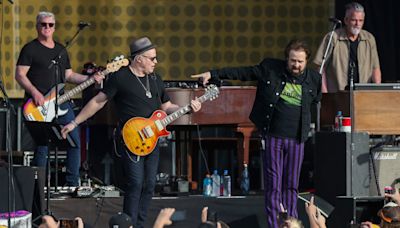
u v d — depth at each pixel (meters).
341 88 22.53
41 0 27.58
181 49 28.06
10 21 27.39
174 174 24.64
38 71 22.03
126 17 27.92
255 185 24.53
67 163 22.14
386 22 27.33
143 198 19.17
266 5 28.25
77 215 20.73
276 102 19.06
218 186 22.00
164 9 28.02
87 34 27.77
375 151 20.45
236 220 21.30
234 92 22.62
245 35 28.23
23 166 19.27
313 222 15.93
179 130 23.84
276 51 28.28
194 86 22.84
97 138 23.81
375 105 20.52
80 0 27.77
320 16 28.28
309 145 23.47
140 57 18.95
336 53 22.56
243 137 22.80
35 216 19.67
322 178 20.72
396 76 27.34
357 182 20.25
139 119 18.89
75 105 23.75
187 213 21.11
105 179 23.77
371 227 16.45
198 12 28.14
